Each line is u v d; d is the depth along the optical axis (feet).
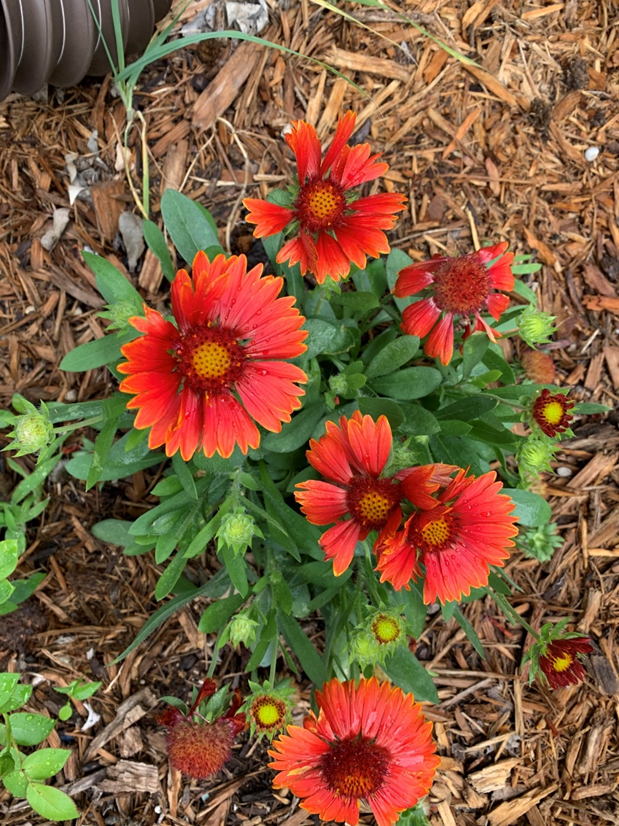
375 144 1.46
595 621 1.44
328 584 1.09
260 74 1.42
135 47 1.33
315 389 1.12
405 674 1.13
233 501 1.00
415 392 1.11
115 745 1.29
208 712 1.06
